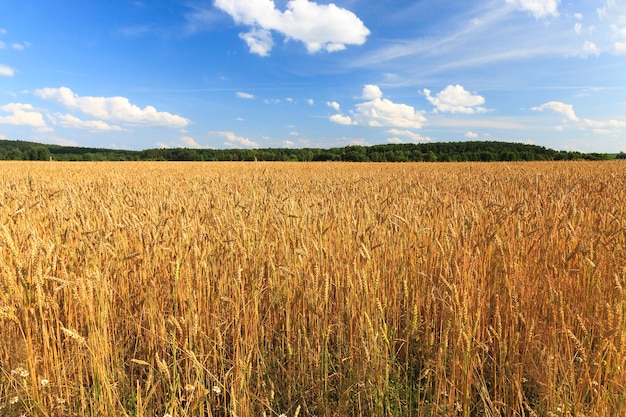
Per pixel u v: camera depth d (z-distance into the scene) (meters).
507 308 3.37
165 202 6.68
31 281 3.14
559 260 4.09
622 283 3.23
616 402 2.41
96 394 2.72
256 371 3.08
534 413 2.48
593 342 3.08
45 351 2.94
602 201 6.16
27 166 33.09
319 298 3.52
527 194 8.09
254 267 3.90
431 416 2.60
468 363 2.64
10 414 2.66
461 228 4.27
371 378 2.81
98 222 5.31
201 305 3.66
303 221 4.80
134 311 4.04
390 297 3.92
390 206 5.88
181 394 2.99
